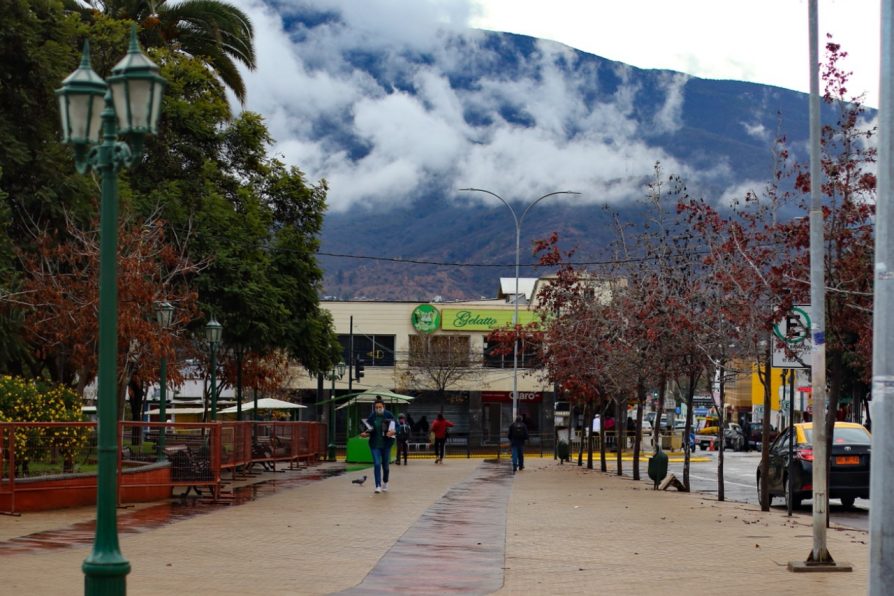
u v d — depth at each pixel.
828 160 18.66
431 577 11.91
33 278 28.08
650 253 29.20
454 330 72.81
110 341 8.31
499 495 24.36
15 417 19.81
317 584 11.29
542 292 36.72
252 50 40.94
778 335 17.88
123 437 21.22
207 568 12.28
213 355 29.52
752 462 48.59
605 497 24.17
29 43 26.80
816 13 14.16
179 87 37.16
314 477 30.75
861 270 17.97
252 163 40.62
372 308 73.12
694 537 16.11
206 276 34.09
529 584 11.55
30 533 15.07
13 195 27.50
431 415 71.81
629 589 11.30
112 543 8.22
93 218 28.12
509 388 71.88
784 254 19.98
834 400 18.70
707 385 32.66
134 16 39.22
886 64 8.23
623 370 32.47
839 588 11.42
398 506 20.84
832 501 26.27
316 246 42.06
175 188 34.94
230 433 26.03
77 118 8.65
